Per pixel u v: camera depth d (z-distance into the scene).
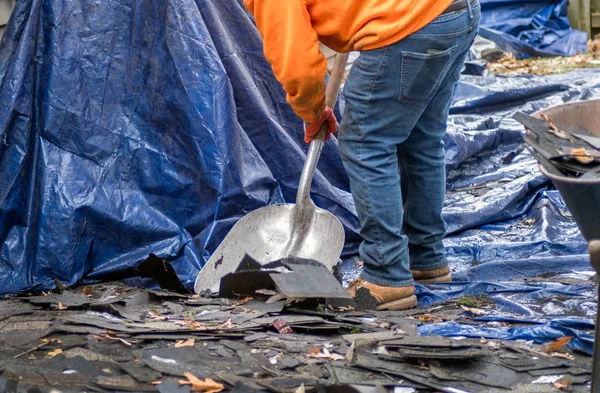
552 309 4.62
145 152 5.54
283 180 6.12
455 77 4.75
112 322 4.00
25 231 5.25
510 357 3.63
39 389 3.11
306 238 5.23
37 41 5.30
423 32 4.23
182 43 5.54
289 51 4.18
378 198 4.59
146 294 4.59
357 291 4.76
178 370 3.34
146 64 5.54
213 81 5.57
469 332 4.12
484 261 5.95
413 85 4.36
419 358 3.54
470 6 4.35
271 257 5.16
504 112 9.95
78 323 3.93
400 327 4.19
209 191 5.57
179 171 5.58
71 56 5.35
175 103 5.54
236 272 4.67
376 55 4.30
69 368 3.36
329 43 4.51
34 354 3.55
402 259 4.77
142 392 3.15
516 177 7.72
